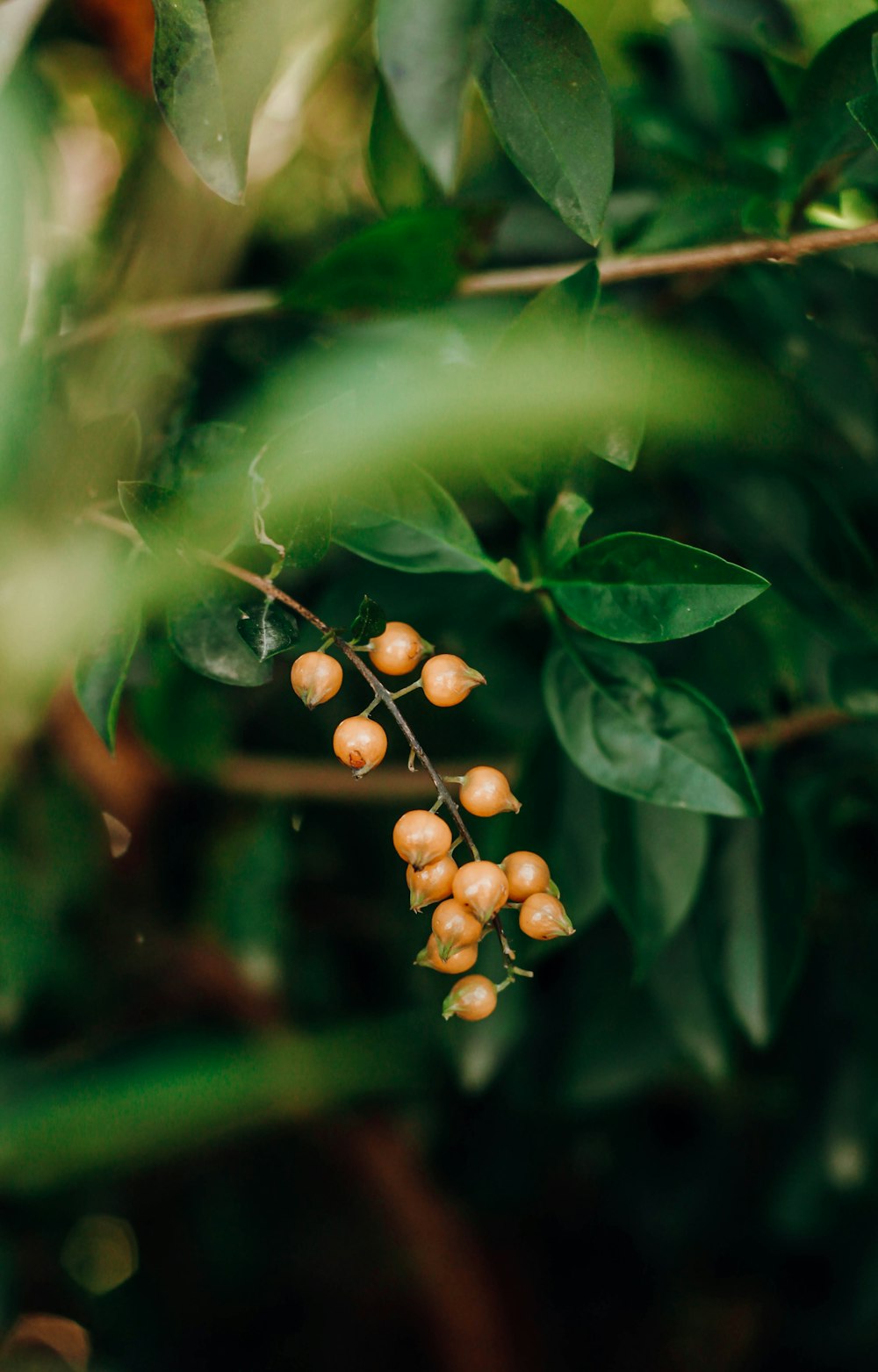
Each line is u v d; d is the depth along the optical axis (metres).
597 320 0.52
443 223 0.53
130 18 0.65
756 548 0.60
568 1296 1.13
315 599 0.61
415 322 0.56
